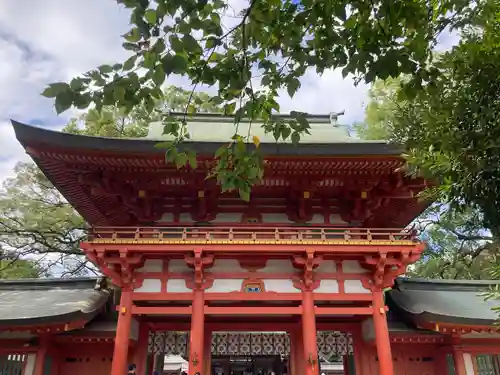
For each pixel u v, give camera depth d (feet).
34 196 90.02
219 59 19.75
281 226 52.95
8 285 62.08
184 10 16.06
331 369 102.42
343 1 18.54
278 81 22.38
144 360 51.67
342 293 47.70
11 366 48.16
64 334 50.65
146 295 46.42
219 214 53.72
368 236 47.67
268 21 19.69
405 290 62.28
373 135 82.12
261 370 79.15
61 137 43.78
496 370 51.85
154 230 48.73
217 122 65.72
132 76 16.51
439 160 23.58
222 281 47.75
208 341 52.80
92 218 61.41
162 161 46.91
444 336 52.90
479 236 79.00
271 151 46.24
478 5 21.66
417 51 18.88
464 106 20.66
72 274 98.89
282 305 49.90
